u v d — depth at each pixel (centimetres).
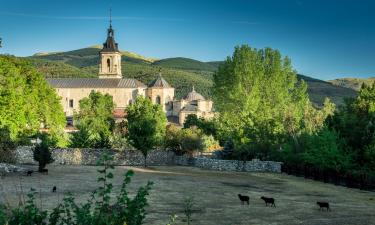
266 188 4803
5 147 6556
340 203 3741
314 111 8806
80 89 17412
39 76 9856
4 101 7588
